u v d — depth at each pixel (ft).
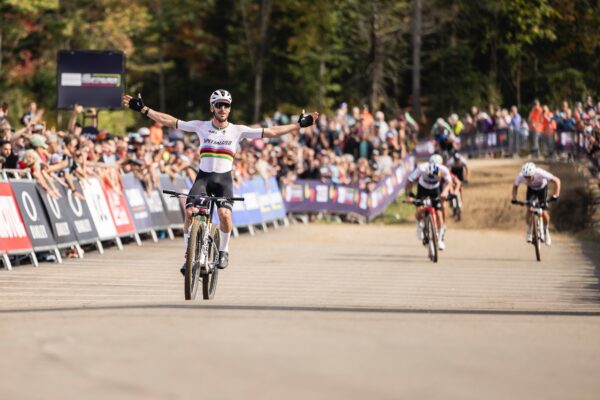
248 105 413.39
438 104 384.88
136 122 397.60
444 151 206.49
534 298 77.92
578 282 94.58
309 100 406.00
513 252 141.90
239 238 161.68
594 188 196.85
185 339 42.78
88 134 151.02
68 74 162.61
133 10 377.71
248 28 405.39
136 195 141.08
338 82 418.10
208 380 34.50
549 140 250.57
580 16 402.11
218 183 68.95
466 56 386.32
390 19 374.84
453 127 273.95
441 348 42.88
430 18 383.45
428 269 109.40
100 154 137.18
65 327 46.73
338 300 73.20
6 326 48.21
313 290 82.94
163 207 150.00
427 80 399.44
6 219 102.37
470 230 190.08
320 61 402.11
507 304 71.67
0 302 72.18
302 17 396.16
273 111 406.21
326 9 396.37
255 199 177.17
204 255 66.80
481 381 35.96
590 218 186.39
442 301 74.33
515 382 36.22
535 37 392.47
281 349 40.73
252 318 51.06
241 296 75.25
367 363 38.32
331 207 199.93
